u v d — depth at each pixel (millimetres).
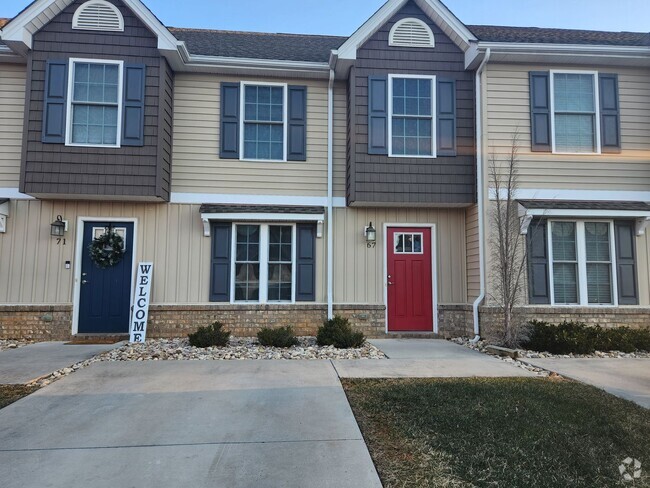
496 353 6621
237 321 8016
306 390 4531
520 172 7840
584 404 4051
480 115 7922
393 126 8102
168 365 5648
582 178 7926
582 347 6547
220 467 2885
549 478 2717
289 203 8367
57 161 7410
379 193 7949
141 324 7590
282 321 8102
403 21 8172
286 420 3701
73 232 7945
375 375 5184
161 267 8039
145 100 7645
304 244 8352
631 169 8016
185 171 8195
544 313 7570
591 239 7938
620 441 3258
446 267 8516
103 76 7617
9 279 7746
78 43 7559
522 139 7887
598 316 7668
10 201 7867
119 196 7574
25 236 7852
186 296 8039
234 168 8305
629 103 8148
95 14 7605
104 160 7508
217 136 8305
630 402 4168
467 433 3395
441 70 8180
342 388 4609
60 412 3883
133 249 8031
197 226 8164
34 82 7449
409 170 8008
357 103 8031
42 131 7406
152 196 7586
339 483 2682
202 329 6871
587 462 2916
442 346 7320
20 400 4195
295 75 8438
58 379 4969
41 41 7500
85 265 7957
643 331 6977
